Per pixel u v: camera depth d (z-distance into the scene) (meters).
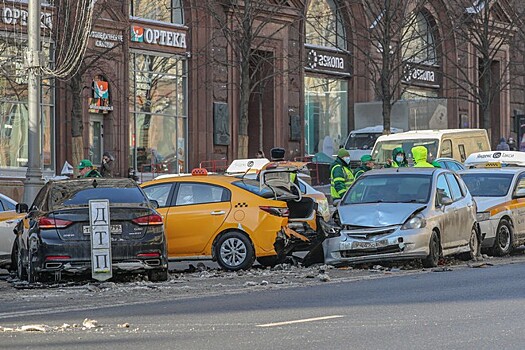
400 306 26.36
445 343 20.41
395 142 68.31
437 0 102.31
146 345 20.59
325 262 39.22
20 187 70.56
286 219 38.91
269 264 41.28
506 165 59.94
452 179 42.38
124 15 75.69
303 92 93.19
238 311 25.97
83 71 65.19
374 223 38.66
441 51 97.69
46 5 67.88
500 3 105.25
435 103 87.25
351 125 98.06
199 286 33.44
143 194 35.66
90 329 23.02
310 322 23.50
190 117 83.56
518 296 28.33
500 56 113.56
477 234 43.59
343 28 97.81
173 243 38.84
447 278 34.38
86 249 33.94
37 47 49.88
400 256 38.25
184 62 83.44
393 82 98.25
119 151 76.94
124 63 76.38
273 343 20.59
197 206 38.97
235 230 38.69
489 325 22.73
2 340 21.67
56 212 34.09
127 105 77.31
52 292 32.34
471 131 70.31
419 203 39.47
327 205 46.31
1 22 68.00
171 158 82.19
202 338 21.39
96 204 33.91
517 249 51.19
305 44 93.50
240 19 78.25
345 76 97.62
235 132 87.31
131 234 34.31
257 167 53.78
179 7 82.31
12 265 42.47
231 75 86.81
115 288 32.91
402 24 81.31
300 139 92.94
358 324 23.08
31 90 49.84
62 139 73.19
